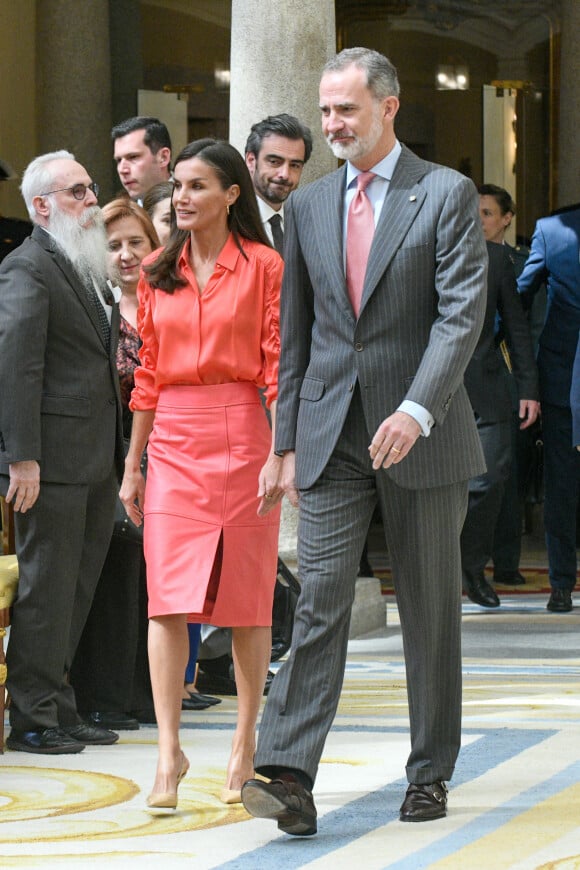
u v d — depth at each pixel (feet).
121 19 77.10
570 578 49.34
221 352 25.07
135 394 26.35
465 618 47.91
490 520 49.03
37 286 29.19
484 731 30.68
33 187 29.94
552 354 48.37
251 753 25.21
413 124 88.28
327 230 23.30
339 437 23.03
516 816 23.84
